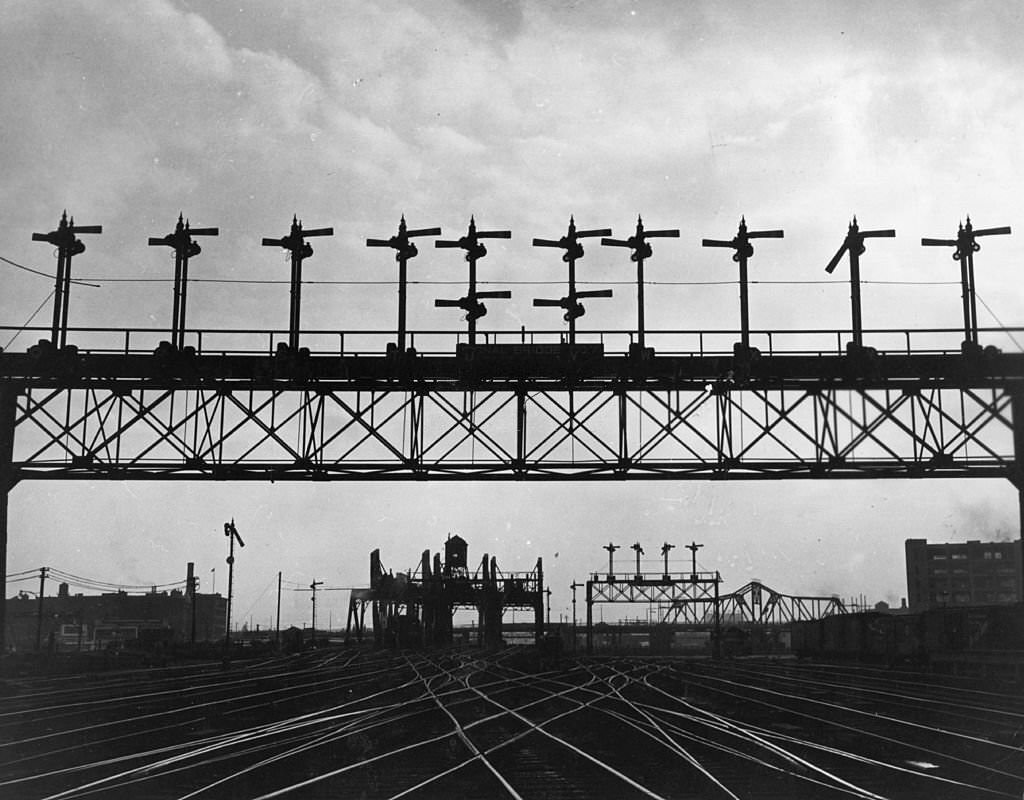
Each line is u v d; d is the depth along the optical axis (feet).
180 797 41.57
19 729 69.26
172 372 86.48
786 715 80.48
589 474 87.97
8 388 85.71
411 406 88.38
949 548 353.31
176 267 88.38
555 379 88.22
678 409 88.33
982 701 94.02
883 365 86.53
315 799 41.16
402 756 54.70
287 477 87.45
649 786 44.06
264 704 92.63
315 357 87.66
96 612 408.46
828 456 86.69
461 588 289.12
